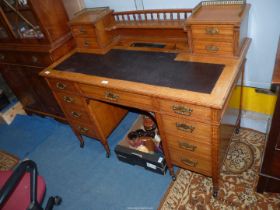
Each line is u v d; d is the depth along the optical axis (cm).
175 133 155
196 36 152
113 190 198
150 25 183
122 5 205
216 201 172
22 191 147
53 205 177
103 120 213
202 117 132
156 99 142
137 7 199
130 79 155
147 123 216
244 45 155
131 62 174
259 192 169
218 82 134
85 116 204
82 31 196
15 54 226
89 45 203
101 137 214
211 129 135
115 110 228
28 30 209
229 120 168
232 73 138
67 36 212
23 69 237
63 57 205
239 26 134
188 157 165
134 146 209
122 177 207
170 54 171
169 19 187
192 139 150
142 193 190
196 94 129
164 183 193
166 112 145
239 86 176
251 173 183
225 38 143
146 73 157
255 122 215
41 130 283
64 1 208
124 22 201
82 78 168
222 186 180
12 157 256
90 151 239
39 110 282
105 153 233
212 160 152
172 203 178
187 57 162
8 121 304
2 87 303
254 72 187
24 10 192
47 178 222
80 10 221
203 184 185
